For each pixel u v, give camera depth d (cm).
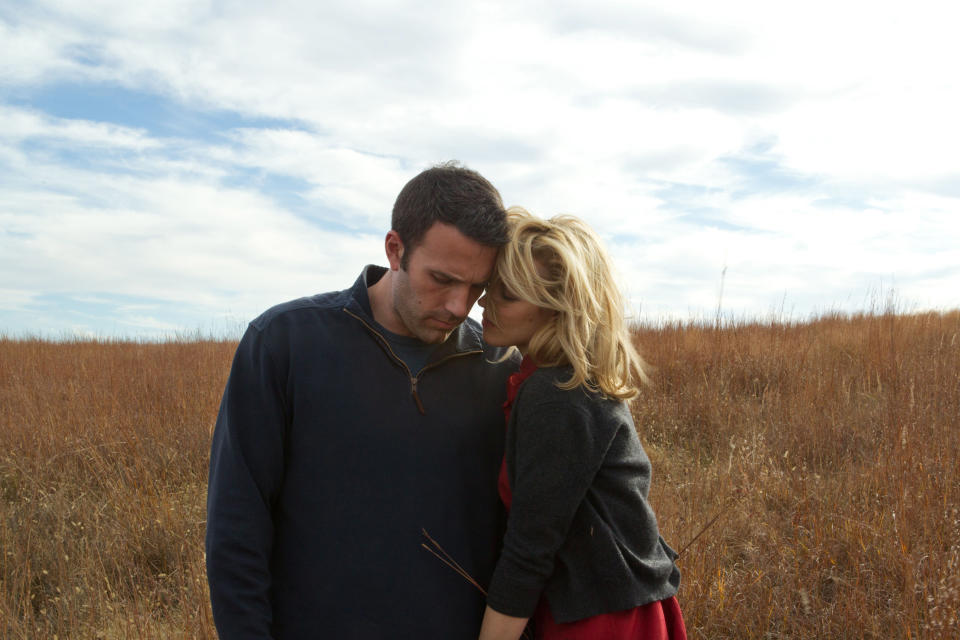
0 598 285
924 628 248
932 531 315
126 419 553
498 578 131
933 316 863
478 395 150
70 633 279
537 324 143
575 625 131
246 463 131
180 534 358
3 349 977
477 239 129
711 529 337
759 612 275
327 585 132
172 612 298
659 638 134
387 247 140
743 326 862
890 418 470
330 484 134
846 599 275
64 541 358
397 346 144
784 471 418
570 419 128
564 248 134
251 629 123
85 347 1048
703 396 592
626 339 146
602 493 133
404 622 133
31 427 551
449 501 140
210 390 663
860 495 373
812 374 637
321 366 137
